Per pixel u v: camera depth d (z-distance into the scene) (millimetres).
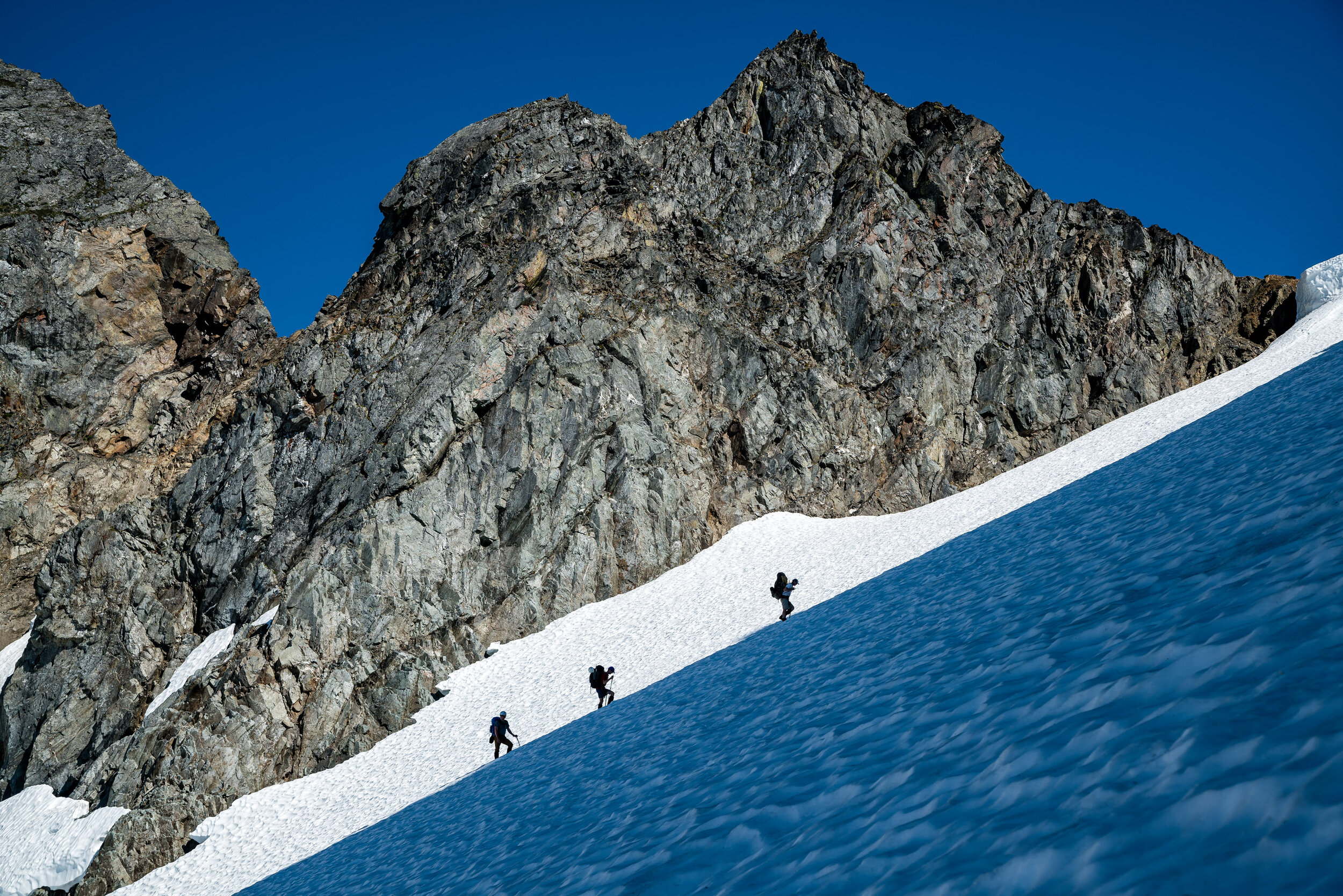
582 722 20953
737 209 54594
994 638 7434
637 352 43531
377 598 34781
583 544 38188
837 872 3779
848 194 54094
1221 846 2262
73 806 30438
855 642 12117
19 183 56219
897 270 51594
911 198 55156
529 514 38219
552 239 47312
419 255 49500
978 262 53125
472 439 39500
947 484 44781
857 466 45031
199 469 42656
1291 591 4082
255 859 25031
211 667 32875
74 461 49906
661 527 39531
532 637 35625
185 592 38875
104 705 35031
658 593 36906
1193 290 53094
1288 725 2703
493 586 36750
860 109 57688
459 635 35250
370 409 41312
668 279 47938
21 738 35062
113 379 52812
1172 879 2227
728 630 31469
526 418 40094
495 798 13891
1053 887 2572
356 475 39031
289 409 42531
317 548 37031
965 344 50156
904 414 46844
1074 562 9367
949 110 58938
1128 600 6055
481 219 49594
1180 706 3439
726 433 44406
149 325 54906
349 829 24891
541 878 6812
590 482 39781
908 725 5949
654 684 23109
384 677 32812
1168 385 49562
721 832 5531
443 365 41500
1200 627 4344
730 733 9586
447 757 28125
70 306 52969
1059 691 4707
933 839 3596
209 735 30141
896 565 33062
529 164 52156
